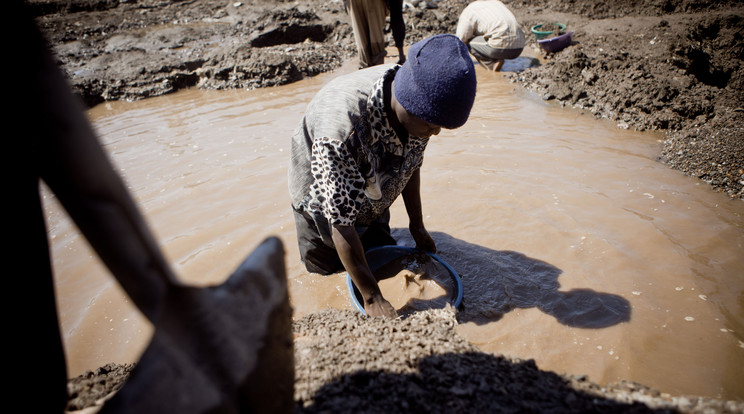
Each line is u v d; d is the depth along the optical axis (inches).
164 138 197.3
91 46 348.5
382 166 90.9
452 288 101.5
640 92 193.9
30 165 32.6
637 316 95.9
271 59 268.8
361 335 79.0
